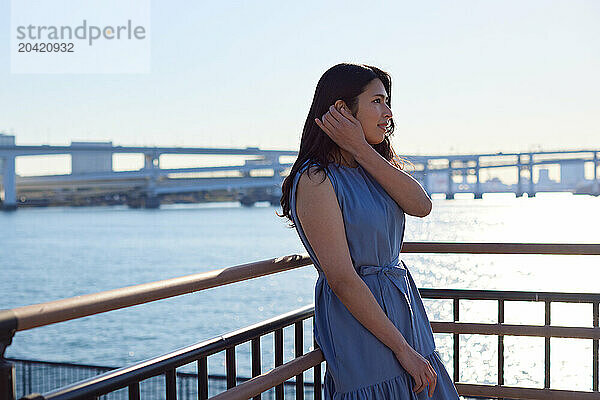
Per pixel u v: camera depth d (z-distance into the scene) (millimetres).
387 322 1644
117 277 61219
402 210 1766
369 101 1722
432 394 1740
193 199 182250
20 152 112312
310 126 1753
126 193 180500
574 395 2100
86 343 35344
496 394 2170
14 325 1070
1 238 109062
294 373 1733
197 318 40719
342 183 1684
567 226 69438
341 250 1624
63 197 178125
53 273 64688
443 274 30453
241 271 1588
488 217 93375
